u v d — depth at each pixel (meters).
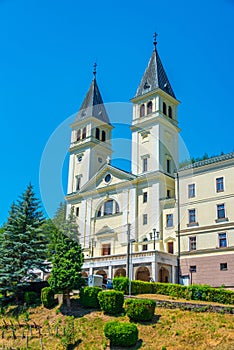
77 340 23.06
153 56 52.66
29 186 37.47
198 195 39.81
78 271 28.98
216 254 37.09
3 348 23.64
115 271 36.75
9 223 35.94
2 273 33.50
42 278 39.50
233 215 37.22
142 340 21.52
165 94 48.81
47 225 35.34
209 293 26.83
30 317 28.80
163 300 25.33
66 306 28.28
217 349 19.06
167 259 37.12
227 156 39.16
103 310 25.86
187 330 21.48
